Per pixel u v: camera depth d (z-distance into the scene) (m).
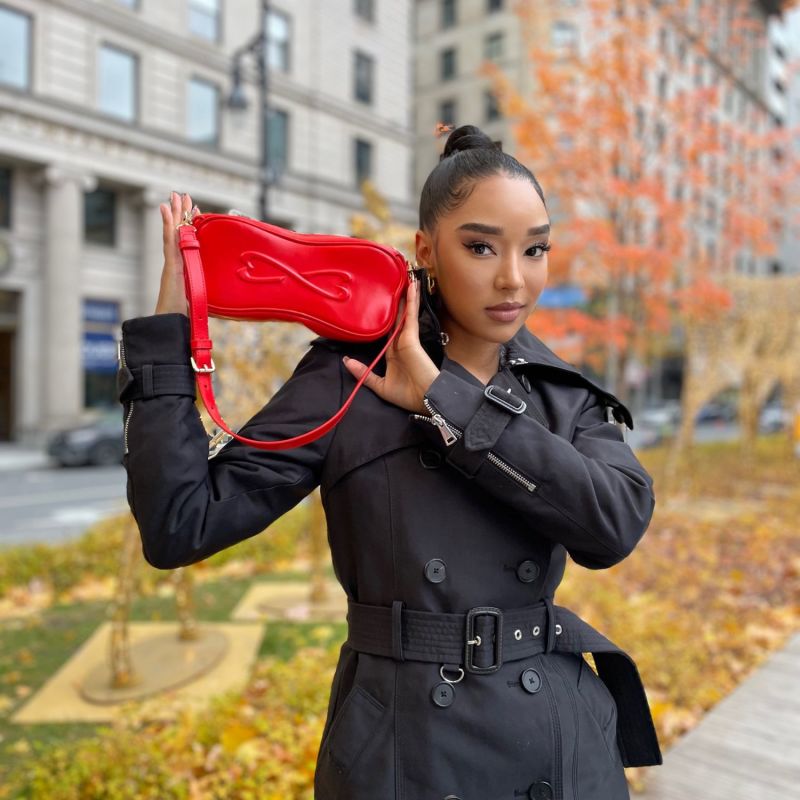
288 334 3.74
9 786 2.46
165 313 1.03
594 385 1.21
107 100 17.30
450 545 1.05
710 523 7.25
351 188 22.11
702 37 8.60
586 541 1.05
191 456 0.99
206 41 18.75
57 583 5.22
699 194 8.40
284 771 2.43
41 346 17.00
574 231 7.48
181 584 3.94
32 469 13.99
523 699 1.05
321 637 4.01
